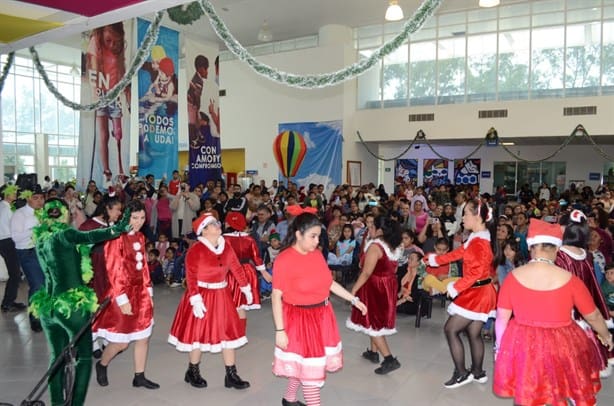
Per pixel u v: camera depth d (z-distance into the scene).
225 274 3.77
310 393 3.00
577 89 13.59
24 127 20.81
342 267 7.34
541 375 2.52
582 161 16.81
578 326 2.65
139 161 11.04
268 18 14.85
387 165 18.64
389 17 6.40
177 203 9.59
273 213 8.56
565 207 9.23
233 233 4.86
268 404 3.55
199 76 11.94
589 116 13.09
